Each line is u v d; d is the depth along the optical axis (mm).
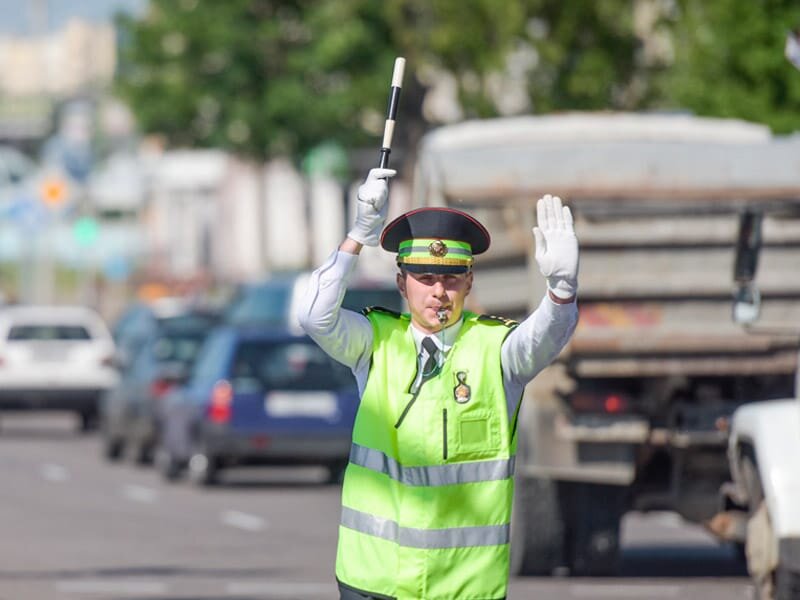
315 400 58406
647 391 36281
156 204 199500
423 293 18297
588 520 37344
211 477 59969
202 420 58750
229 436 58062
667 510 38000
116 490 59312
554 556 37438
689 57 67125
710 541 46125
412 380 18266
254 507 53625
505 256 36688
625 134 42750
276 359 58656
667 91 81500
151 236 198000
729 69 62219
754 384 36562
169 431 61906
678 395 36438
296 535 46281
